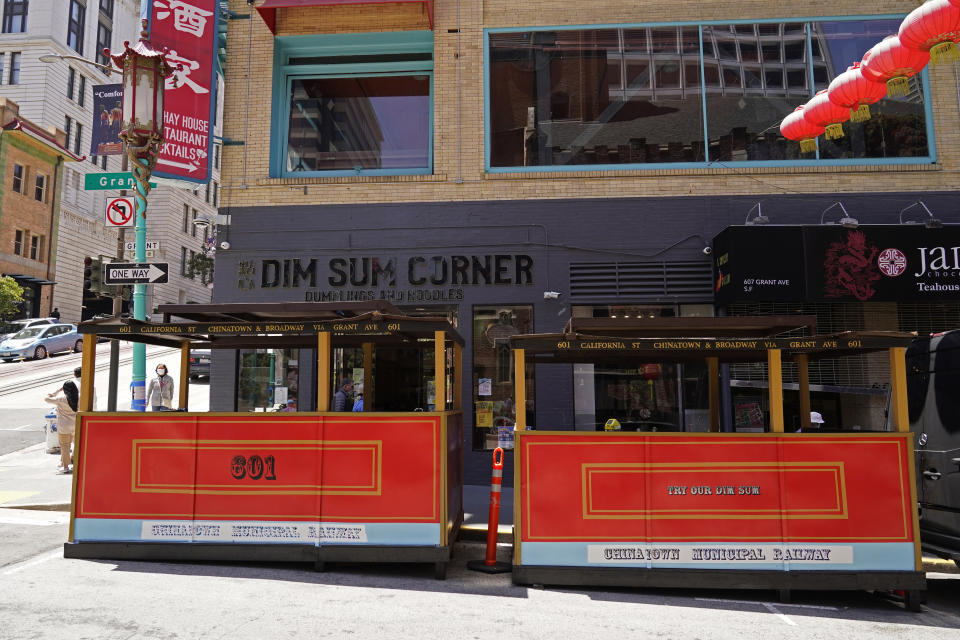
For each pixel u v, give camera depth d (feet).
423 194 38.19
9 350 93.61
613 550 19.92
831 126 31.22
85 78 156.15
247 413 21.90
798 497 19.72
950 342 19.89
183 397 26.99
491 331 37.19
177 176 37.70
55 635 14.67
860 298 32.55
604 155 38.63
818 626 17.08
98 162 160.04
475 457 36.11
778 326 21.70
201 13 39.29
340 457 21.45
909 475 19.70
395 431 21.43
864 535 19.51
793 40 38.75
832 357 24.77
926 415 20.90
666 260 36.86
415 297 37.47
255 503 21.53
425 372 37.24
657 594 19.79
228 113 39.70
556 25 39.24
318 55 40.81
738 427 35.63
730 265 33.06
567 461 20.33
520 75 39.29
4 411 59.82
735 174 37.19
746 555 19.61
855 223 32.86
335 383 37.11
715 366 27.40
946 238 32.73
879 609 19.03
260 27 40.22
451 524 22.84
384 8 39.60
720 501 19.86
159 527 21.75
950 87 37.24
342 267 37.93
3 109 123.85
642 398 36.27
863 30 38.58
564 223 37.45
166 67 31.22
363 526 21.13
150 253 35.53
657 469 20.12
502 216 37.73
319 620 16.25
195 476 21.81
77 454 22.24
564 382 36.27
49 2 143.13
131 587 18.76
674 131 38.55
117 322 22.45
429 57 40.42
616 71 39.14
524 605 18.16
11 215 125.59
